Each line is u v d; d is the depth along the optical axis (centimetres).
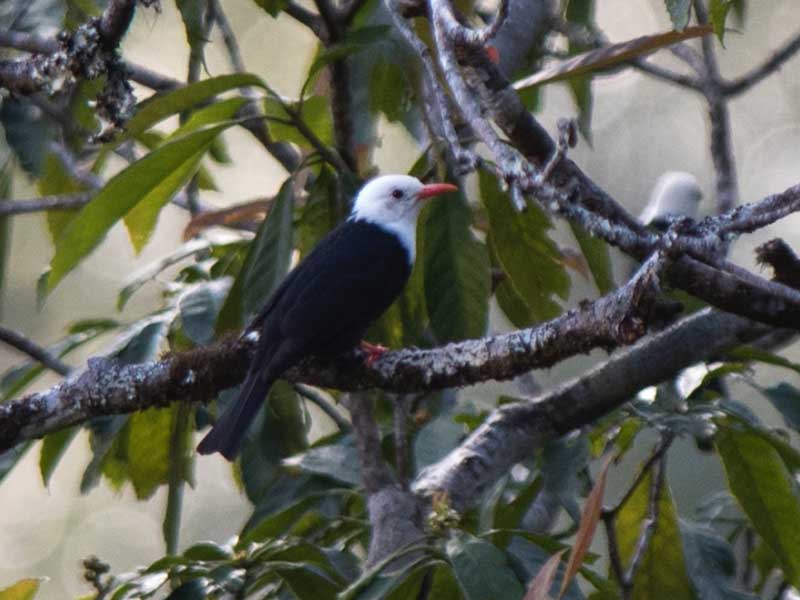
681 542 928
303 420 1155
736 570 937
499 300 1110
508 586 749
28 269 1858
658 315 716
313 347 965
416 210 1099
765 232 2000
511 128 799
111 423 1012
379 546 878
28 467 2028
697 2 1236
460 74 776
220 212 1198
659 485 917
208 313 960
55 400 933
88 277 1898
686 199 1129
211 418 1099
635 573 930
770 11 2139
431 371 867
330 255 1025
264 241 937
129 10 968
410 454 1060
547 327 795
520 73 1168
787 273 730
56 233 1245
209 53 1839
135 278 1077
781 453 911
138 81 1323
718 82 1238
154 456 1070
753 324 911
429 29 949
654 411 917
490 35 775
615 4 2155
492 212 989
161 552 1950
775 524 917
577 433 945
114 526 1975
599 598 919
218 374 944
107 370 934
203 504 1922
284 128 1041
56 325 1875
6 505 2003
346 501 1052
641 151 2084
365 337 1078
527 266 1000
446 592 804
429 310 973
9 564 1953
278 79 1844
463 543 767
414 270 1044
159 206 980
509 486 1025
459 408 1109
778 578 1157
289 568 855
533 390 1285
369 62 997
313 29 1089
